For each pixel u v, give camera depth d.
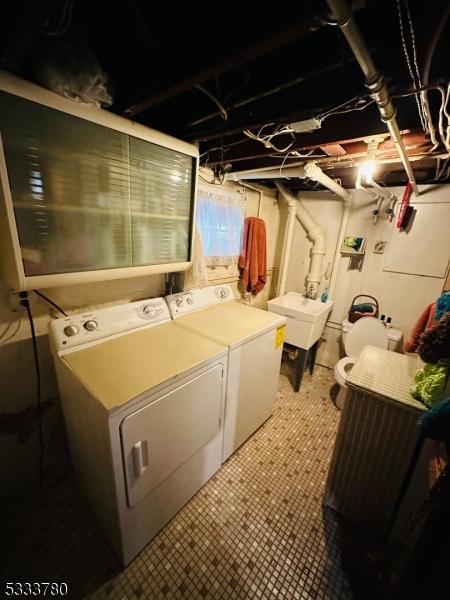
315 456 1.85
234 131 1.27
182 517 1.41
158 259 1.51
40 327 1.42
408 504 1.16
